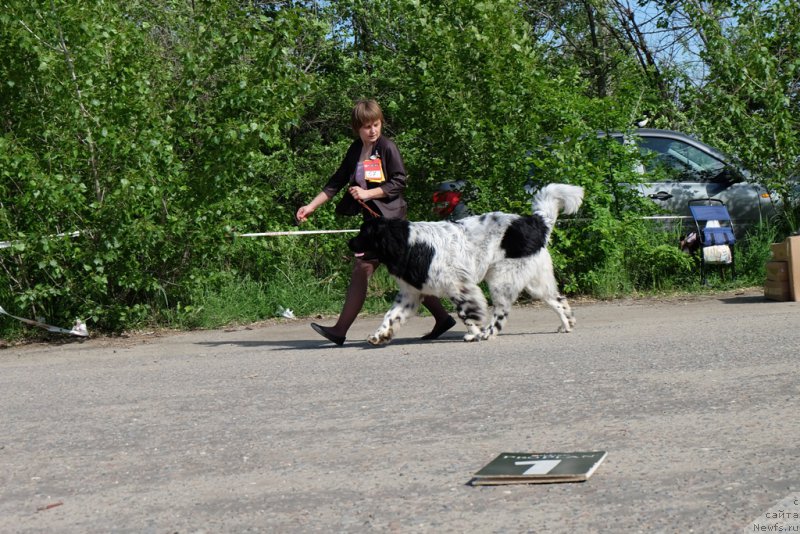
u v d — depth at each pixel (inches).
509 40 444.8
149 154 382.9
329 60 617.0
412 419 192.2
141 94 389.7
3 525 140.3
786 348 252.8
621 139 467.2
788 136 474.0
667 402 192.7
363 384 237.3
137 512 142.3
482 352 284.5
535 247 320.2
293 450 173.3
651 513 126.6
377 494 143.2
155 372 284.8
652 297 441.4
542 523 125.3
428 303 328.2
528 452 160.2
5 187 382.6
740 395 195.2
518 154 440.8
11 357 351.6
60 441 192.7
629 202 456.1
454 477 149.5
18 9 366.9
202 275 418.0
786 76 490.9
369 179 316.2
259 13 419.5
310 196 534.6
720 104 495.2
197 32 409.1
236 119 401.7
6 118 389.7
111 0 403.9
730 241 455.5
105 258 380.5
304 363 284.7
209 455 173.3
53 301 404.2
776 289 390.6
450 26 437.1
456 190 450.3
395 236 307.9
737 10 505.7
